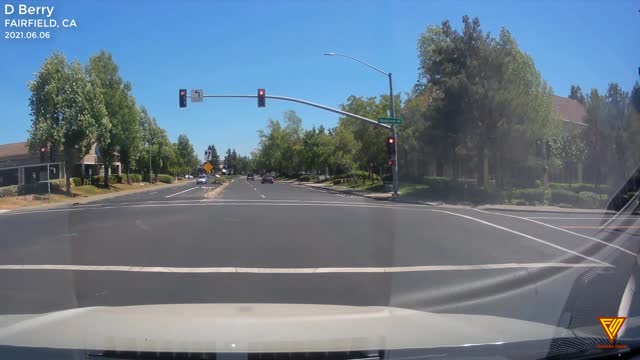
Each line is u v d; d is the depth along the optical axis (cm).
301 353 319
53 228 1781
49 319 407
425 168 5025
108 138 4469
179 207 2662
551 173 4044
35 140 3884
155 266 1052
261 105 3142
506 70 3303
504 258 1173
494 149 3331
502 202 3088
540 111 3400
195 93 3052
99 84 5022
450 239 1490
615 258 1173
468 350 355
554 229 1753
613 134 3297
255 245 1348
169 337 340
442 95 3553
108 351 322
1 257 1169
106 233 1608
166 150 8638
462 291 830
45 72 3947
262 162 15600
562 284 888
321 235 1555
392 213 2344
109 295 790
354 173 6912
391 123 3519
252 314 417
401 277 948
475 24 3484
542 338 390
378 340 349
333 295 795
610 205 2247
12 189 3678
